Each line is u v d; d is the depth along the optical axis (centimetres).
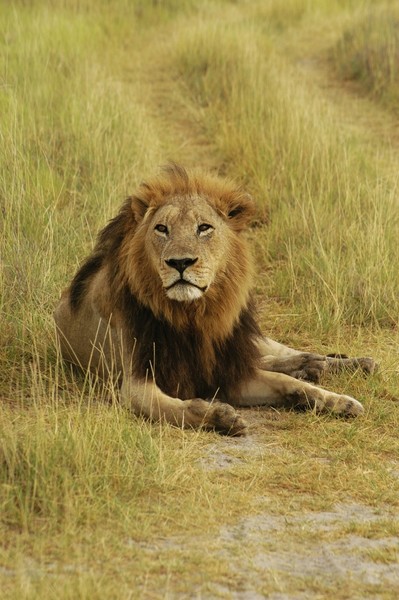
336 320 1386
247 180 1986
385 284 1461
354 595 736
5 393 1130
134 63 2912
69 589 695
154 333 1095
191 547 796
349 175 1841
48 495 838
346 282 1457
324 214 1686
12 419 1030
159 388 1098
